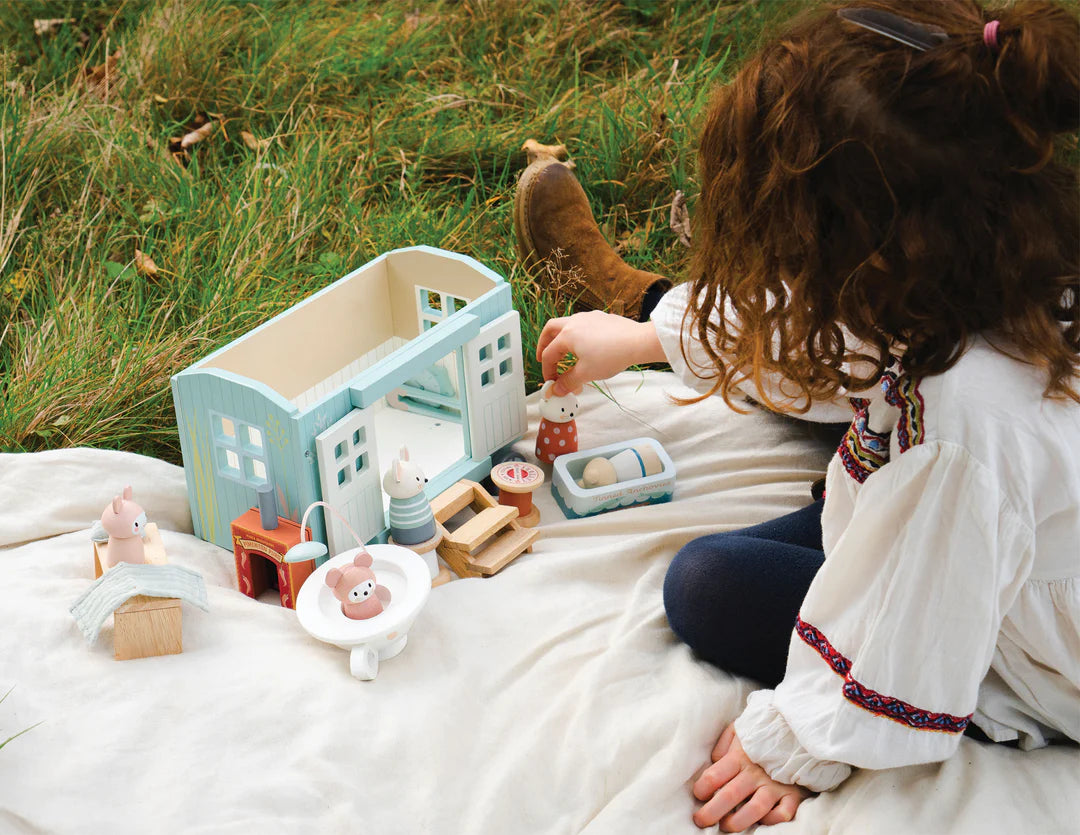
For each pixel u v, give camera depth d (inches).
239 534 61.5
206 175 99.4
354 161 100.8
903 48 37.4
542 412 72.8
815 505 61.6
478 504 69.0
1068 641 45.8
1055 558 44.2
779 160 39.1
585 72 114.3
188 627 58.3
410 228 92.4
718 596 55.5
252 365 67.4
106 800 49.4
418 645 58.3
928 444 42.2
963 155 37.1
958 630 43.4
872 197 38.1
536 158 99.5
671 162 97.9
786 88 38.9
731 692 55.6
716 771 51.8
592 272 85.9
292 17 113.8
